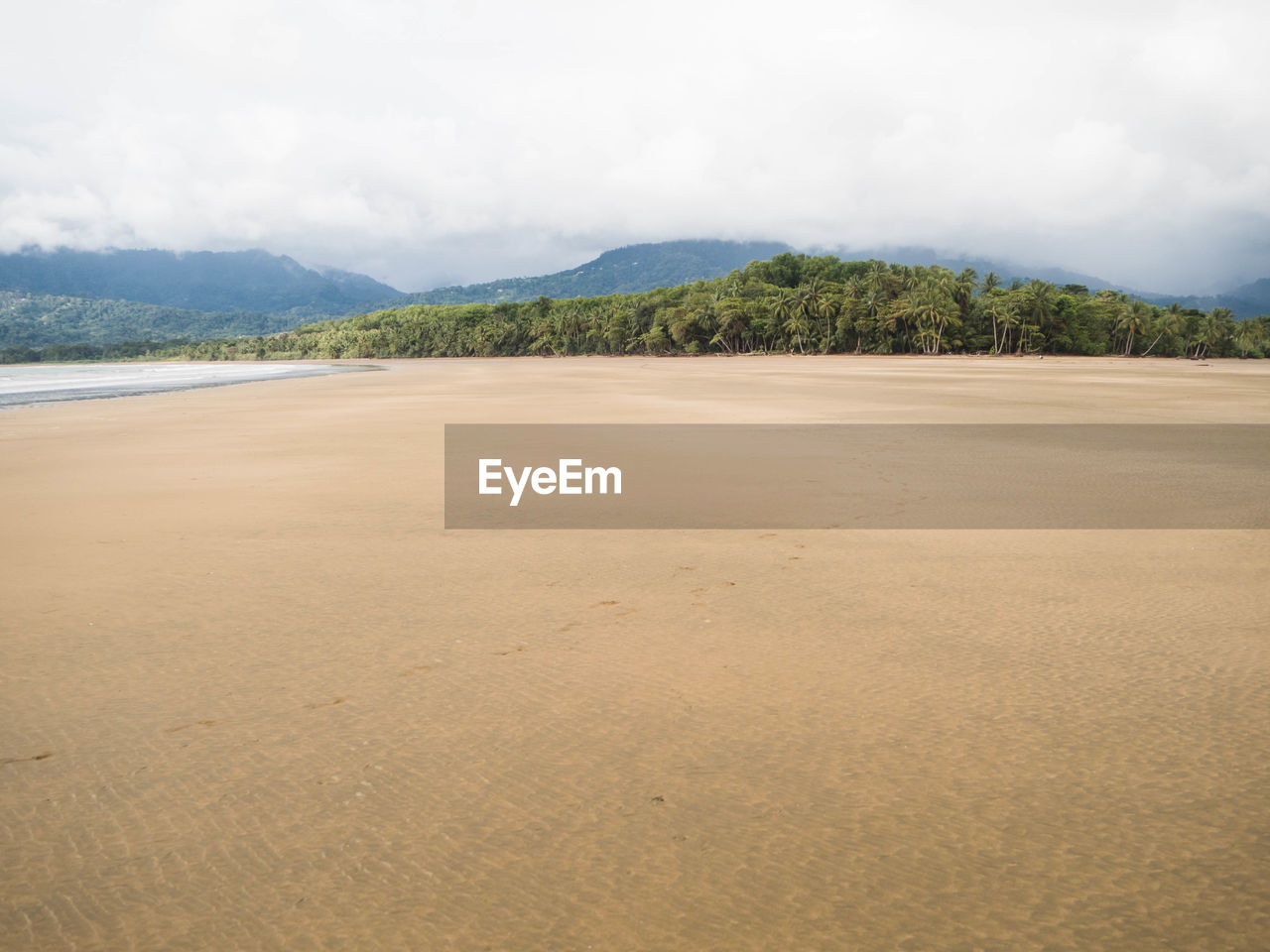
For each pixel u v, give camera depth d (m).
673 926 3.35
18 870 3.81
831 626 7.17
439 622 7.40
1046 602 7.82
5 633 7.20
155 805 4.35
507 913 3.45
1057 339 152.62
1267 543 10.18
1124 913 3.40
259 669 6.29
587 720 5.31
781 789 4.41
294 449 21.05
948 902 3.48
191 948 3.28
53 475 17.08
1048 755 4.77
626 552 9.97
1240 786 4.38
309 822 4.16
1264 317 172.75
